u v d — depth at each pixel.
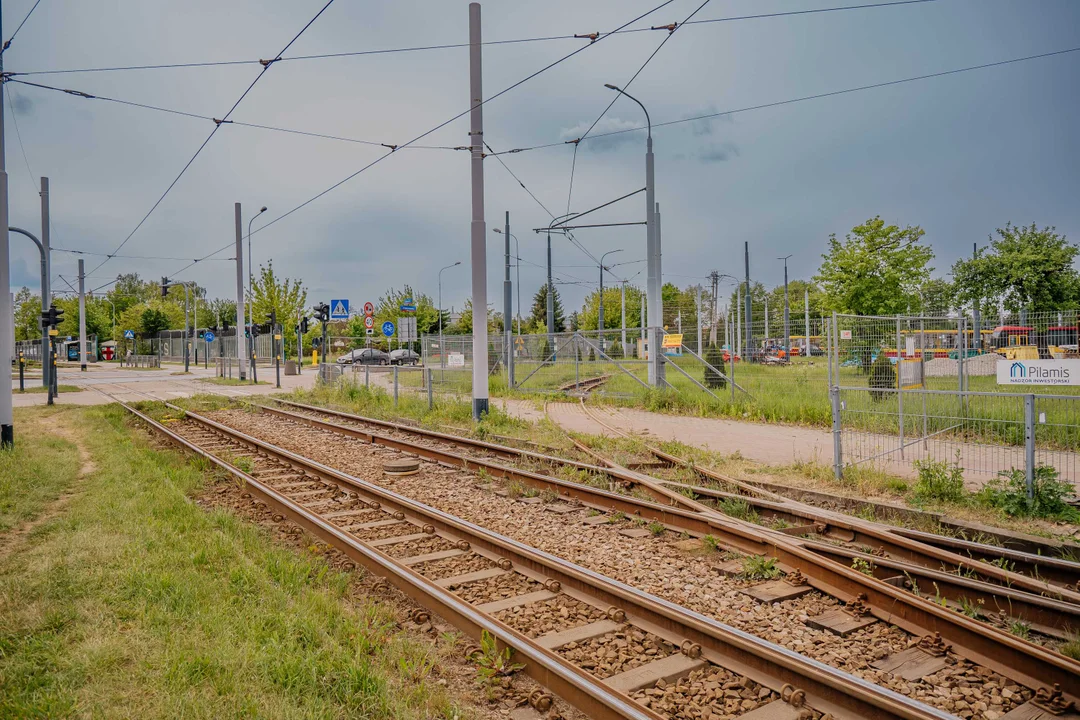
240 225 40.00
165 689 4.32
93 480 10.78
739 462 12.09
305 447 14.91
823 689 4.21
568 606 5.80
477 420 17.75
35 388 34.56
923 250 32.34
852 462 11.38
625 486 10.40
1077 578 6.09
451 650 5.02
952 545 7.00
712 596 6.00
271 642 4.87
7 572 6.53
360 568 6.84
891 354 15.83
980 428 12.66
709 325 48.78
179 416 21.09
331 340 77.88
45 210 39.34
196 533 7.62
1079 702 4.19
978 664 4.70
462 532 7.65
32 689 4.37
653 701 4.28
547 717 4.20
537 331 65.06
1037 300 31.06
